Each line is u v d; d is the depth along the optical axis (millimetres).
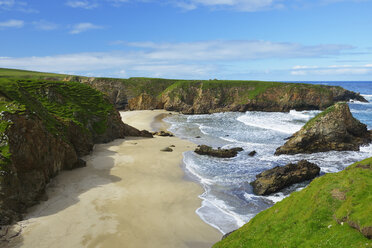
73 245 17438
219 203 24797
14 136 23359
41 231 18812
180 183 29406
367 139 45188
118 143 47406
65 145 31594
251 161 38406
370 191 12969
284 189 28203
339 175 16047
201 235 19328
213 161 38250
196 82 123375
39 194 23344
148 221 20906
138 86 131500
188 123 78438
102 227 19625
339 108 44062
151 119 87250
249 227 16641
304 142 42406
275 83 117625
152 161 36812
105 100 56719
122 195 25375
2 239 17703
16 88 34000
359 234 11125
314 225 13273
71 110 46281
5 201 20109
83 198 24312
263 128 66188
